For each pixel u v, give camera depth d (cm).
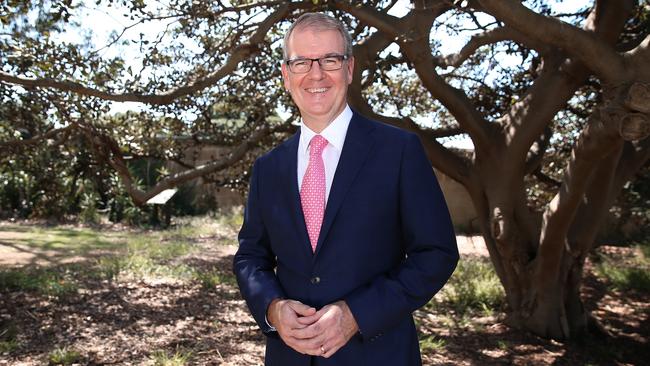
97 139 639
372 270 169
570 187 503
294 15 580
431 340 570
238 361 486
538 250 590
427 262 164
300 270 175
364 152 174
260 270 188
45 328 552
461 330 621
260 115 816
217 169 694
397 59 556
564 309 616
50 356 467
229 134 862
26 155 746
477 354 541
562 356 547
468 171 615
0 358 462
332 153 181
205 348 518
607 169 568
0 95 575
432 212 169
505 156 571
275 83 719
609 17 462
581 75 520
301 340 158
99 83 584
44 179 807
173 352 501
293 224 178
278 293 175
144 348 509
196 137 830
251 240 199
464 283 806
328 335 156
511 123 566
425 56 488
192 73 675
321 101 177
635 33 589
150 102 504
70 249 1073
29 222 1544
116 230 1488
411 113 881
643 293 862
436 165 623
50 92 613
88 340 525
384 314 158
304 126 186
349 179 171
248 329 593
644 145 613
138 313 631
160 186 664
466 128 573
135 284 780
